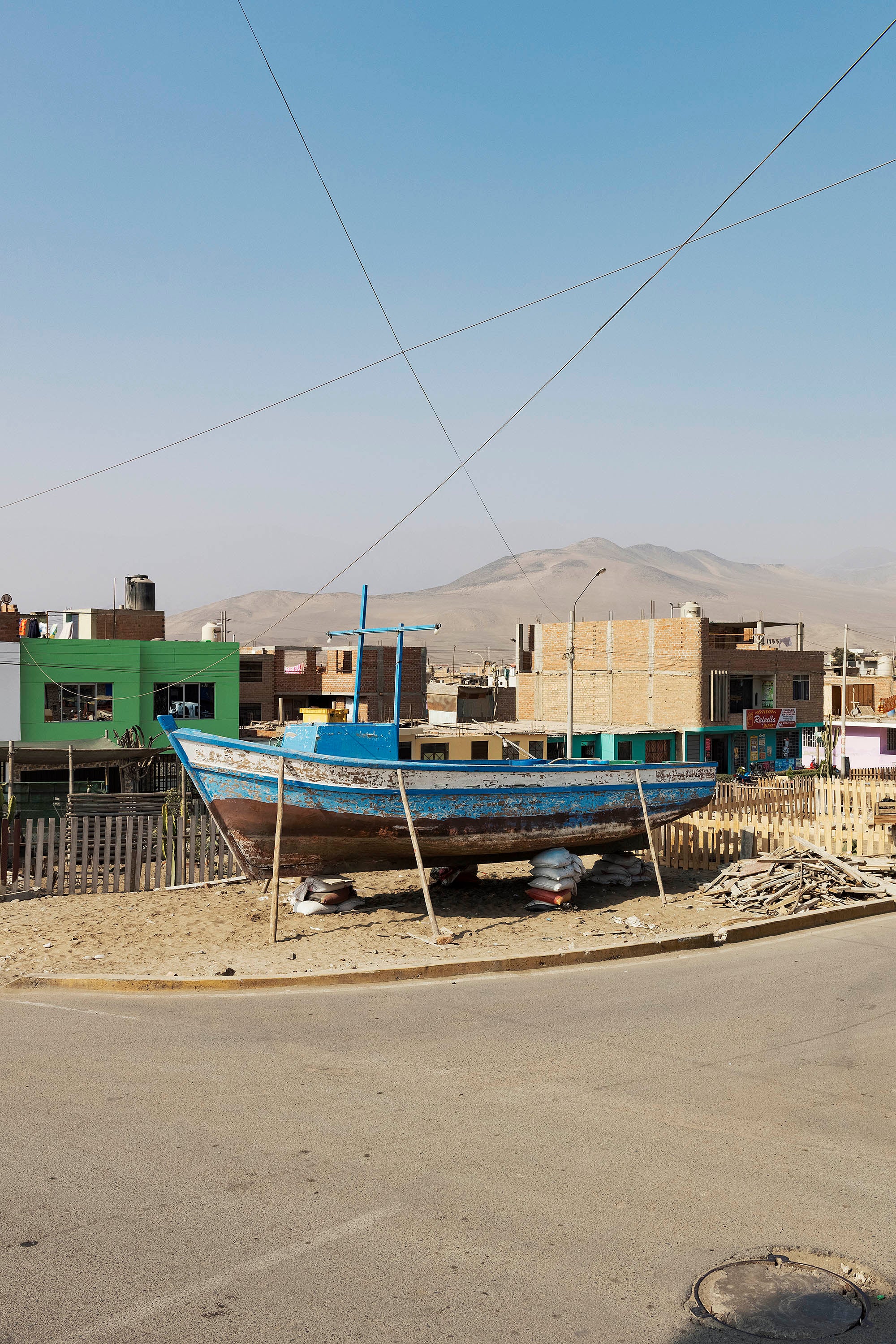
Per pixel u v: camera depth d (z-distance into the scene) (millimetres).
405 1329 4980
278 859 14125
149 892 17688
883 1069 8914
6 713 36625
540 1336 4934
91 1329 4953
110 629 49281
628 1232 5969
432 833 16203
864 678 68750
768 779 38938
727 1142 7285
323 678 68750
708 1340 4918
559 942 13969
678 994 11469
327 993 11547
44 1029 10023
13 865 17391
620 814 18062
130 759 30844
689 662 56219
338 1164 6832
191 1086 8344
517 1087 8375
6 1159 6871
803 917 15766
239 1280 5398
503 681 86312
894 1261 5688
